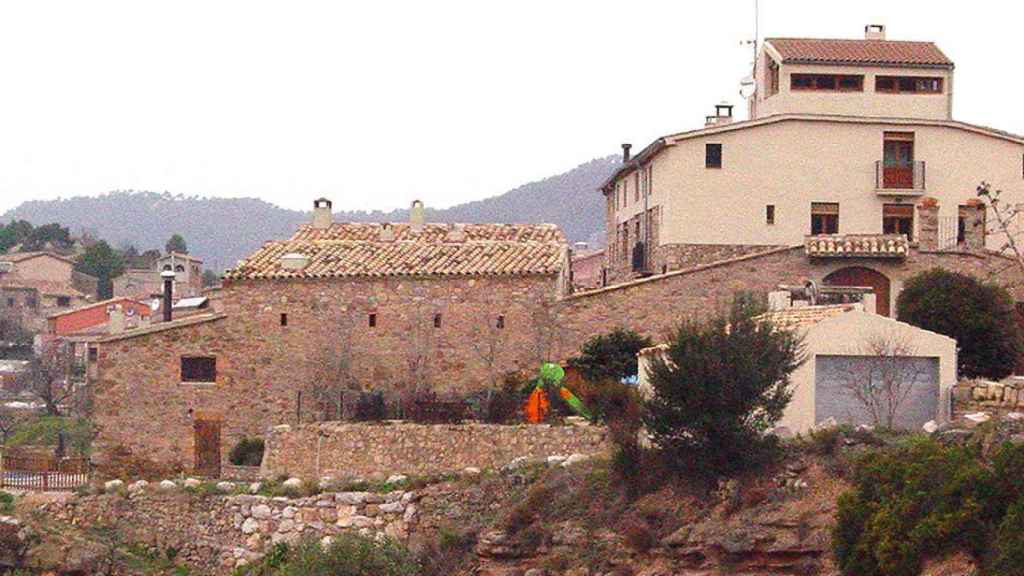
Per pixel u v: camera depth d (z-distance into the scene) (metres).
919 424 56.66
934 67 85.88
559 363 70.94
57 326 148.38
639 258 86.56
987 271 74.50
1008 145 82.88
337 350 71.38
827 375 57.03
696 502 51.22
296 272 71.94
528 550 54.28
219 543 61.97
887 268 74.56
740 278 73.12
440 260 72.88
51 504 64.25
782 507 49.06
